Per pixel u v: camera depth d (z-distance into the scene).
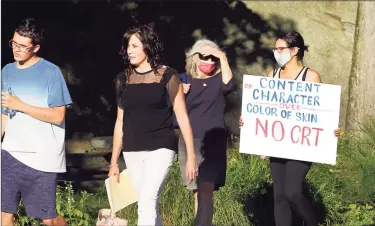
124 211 8.77
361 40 12.05
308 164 7.93
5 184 6.90
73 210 8.47
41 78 6.88
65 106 6.96
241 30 14.09
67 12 13.63
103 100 13.56
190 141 6.79
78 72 13.59
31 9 13.44
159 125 6.75
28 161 6.84
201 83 7.86
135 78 6.81
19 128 6.85
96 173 11.59
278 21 14.19
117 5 13.80
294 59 7.96
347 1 14.40
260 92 7.96
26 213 7.59
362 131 11.28
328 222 9.14
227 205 8.88
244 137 8.01
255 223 9.01
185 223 8.75
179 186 8.95
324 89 7.79
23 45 6.80
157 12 13.95
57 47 13.59
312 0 14.31
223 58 7.87
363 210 9.44
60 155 6.97
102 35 13.73
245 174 9.47
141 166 6.81
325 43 14.24
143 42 6.75
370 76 11.98
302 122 7.85
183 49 13.99
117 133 7.13
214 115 7.86
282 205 7.93
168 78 6.74
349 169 10.01
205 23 14.05
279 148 7.90
